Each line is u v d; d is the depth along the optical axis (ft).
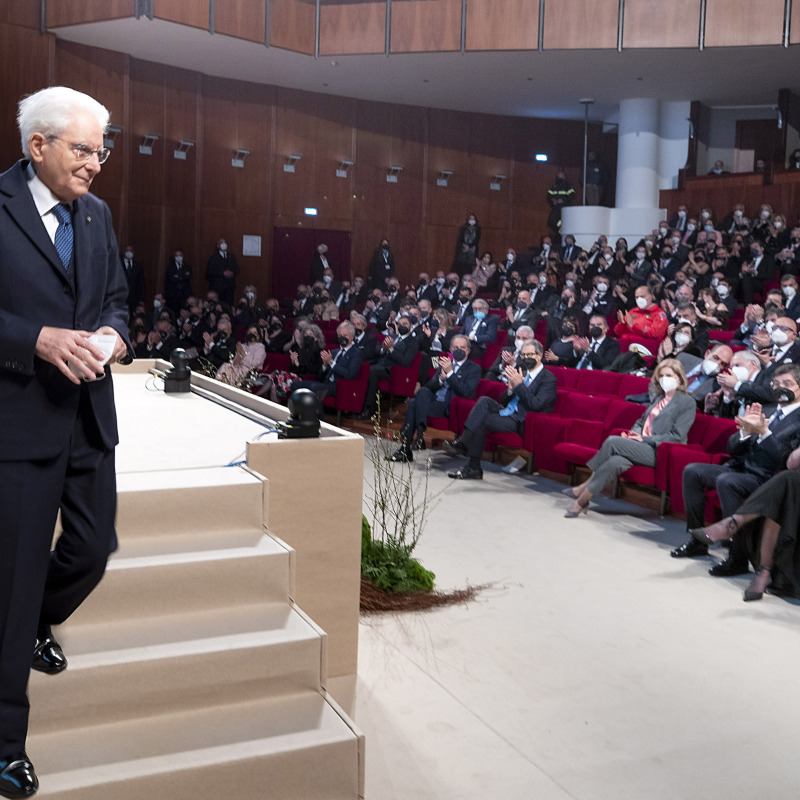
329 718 7.70
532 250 53.06
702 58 43.98
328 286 49.65
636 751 9.59
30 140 6.14
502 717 10.27
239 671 7.78
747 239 45.19
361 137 56.54
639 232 54.65
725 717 10.45
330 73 49.78
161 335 39.22
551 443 22.61
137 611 8.26
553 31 42.37
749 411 16.24
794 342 23.56
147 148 48.85
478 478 23.49
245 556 8.61
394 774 8.93
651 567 16.20
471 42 43.37
